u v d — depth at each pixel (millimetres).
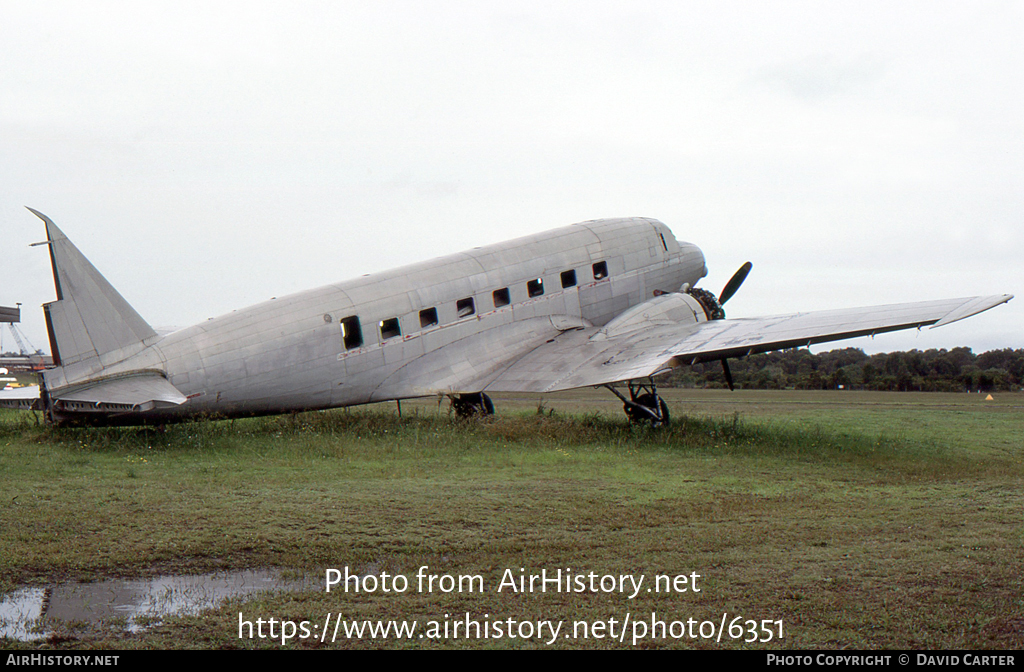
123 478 10156
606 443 14273
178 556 6656
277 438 14047
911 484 10617
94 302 13602
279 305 15297
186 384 14094
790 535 7453
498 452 13141
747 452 13508
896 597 5617
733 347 14445
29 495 8852
